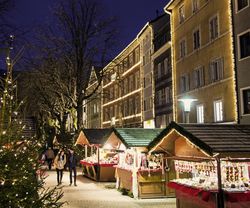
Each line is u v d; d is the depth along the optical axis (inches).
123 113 2332.7
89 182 906.7
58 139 1460.4
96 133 977.5
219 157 368.5
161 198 639.8
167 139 503.8
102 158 938.1
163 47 1624.0
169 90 1595.7
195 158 395.9
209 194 372.5
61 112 1737.2
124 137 673.0
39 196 302.8
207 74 1219.9
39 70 1492.4
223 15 1127.0
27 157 291.9
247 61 1014.4
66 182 897.5
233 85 1060.5
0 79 285.3
